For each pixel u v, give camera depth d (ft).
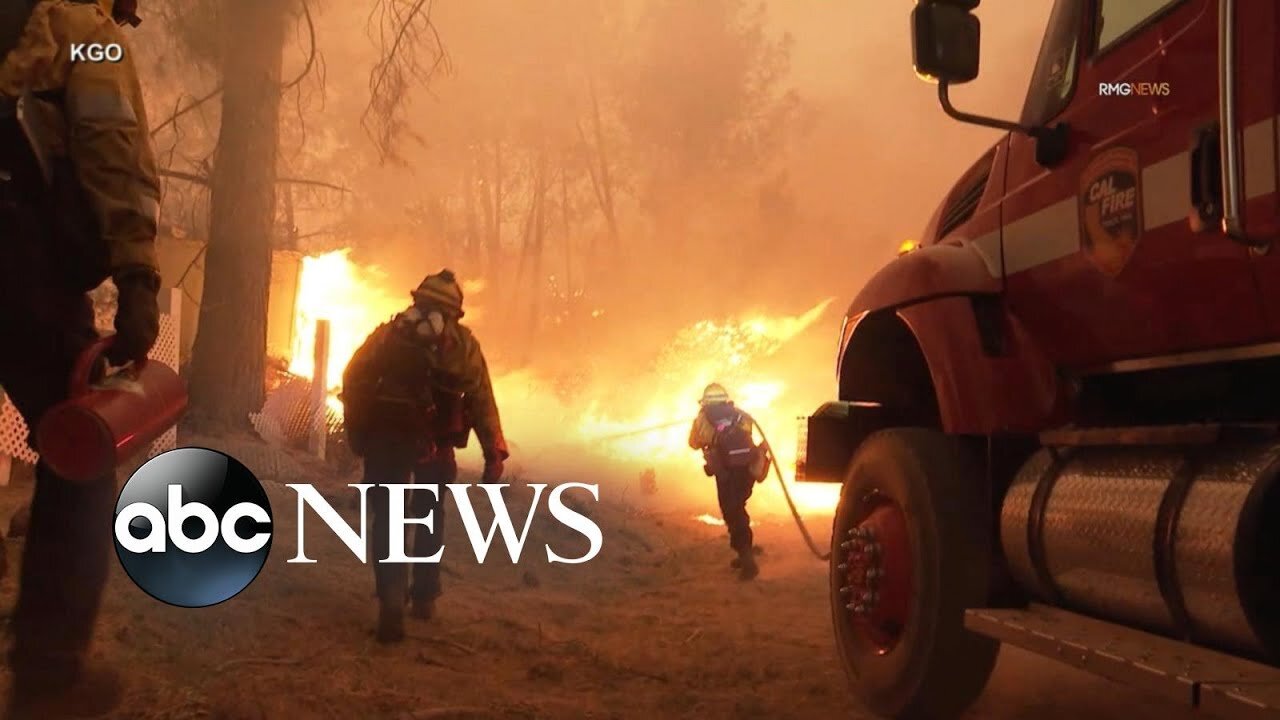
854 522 14.61
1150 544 9.42
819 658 17.12
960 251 13.37
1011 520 11.74
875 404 16.20
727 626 20.16
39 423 7.77
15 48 8.38
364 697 13.34
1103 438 10.50
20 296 8.53
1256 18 8.82
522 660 16.42
